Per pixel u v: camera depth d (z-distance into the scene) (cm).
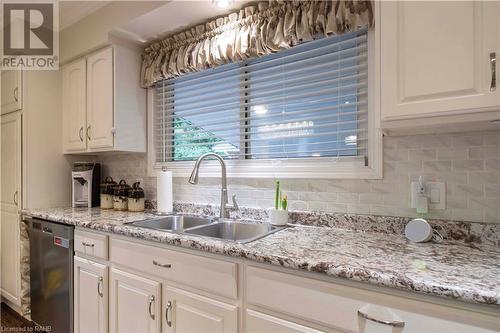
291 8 152
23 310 218
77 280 174
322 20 142
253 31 163
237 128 191
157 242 136
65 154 247
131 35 207
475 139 118
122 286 150
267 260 101
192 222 189
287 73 169
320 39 158
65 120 244
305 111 164
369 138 143
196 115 212
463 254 101
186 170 212
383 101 107
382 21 107
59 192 244
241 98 187
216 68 198
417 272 83
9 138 236
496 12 88
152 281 138
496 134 114
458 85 93
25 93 225
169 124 227
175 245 128
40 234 199
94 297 163
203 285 120
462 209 120
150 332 137
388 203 136
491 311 71
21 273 218
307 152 166
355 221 142
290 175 164
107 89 211
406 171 132
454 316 74
